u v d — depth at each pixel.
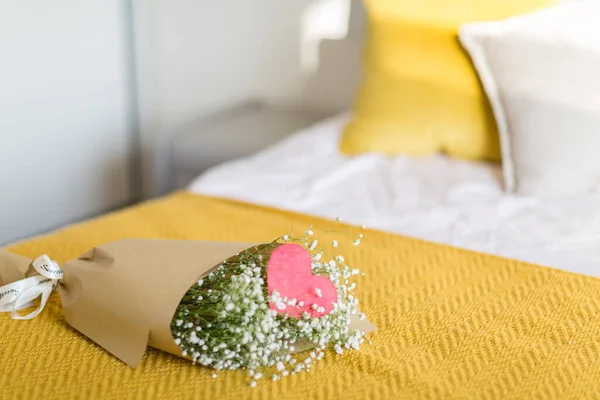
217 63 2.51
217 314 0.96
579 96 1.50
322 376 0.98
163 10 2.48
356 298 1.11
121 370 0.99
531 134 1.53
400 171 1.66
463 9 1.66
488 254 1.29
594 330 1.08
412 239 1.35
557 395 0.95
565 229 1.39
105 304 1.03
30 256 1.28
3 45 1.99
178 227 1.40
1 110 2.02
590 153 1.50
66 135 2.26
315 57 2.35
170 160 2.22
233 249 1.01
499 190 1.58
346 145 1.78
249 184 1.59
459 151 1.71
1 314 1.11
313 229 1.39
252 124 2.28
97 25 2.30
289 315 0.98
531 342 1.05
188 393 0.95
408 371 0.99
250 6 2.39
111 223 1.42
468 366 1.00
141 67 2.51
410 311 1.12
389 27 1.71
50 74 2.16
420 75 1.69
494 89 1.61
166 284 1.00
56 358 1.01
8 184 2.09
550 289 1.18
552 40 1.54
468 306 1.14
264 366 0.99
